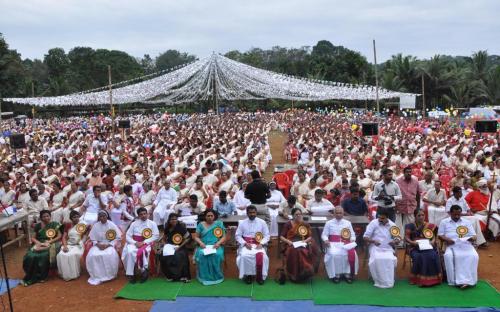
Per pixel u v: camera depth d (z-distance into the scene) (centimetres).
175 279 955
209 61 4241
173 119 5084
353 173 1372
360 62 6738
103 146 2723
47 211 1025
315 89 4072
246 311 806
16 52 6175
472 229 915
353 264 917
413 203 1114
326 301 836
